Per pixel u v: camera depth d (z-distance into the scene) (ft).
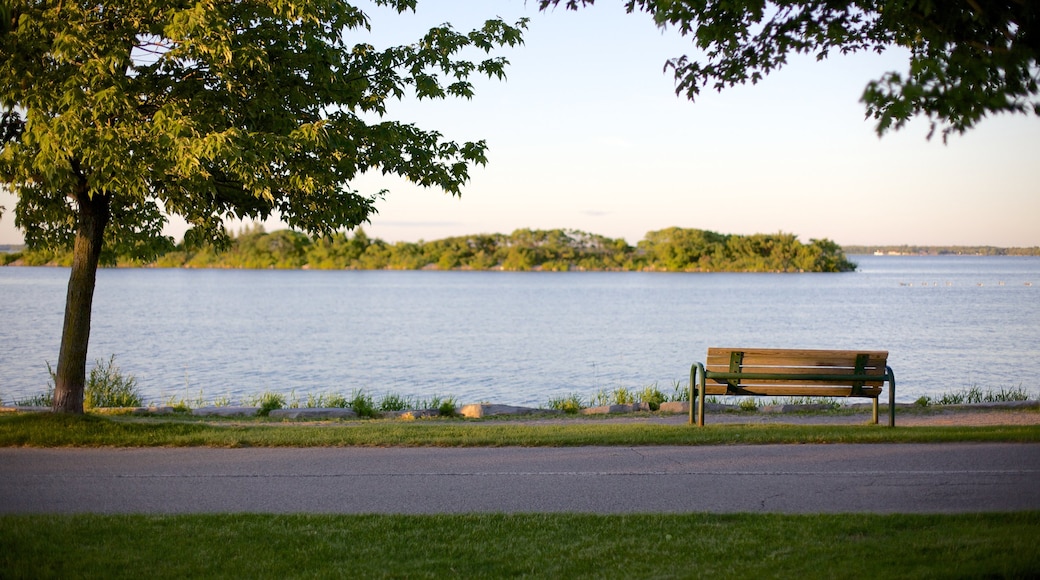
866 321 192.03
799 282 513.04
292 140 30.91
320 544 19.65
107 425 33.47
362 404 53.78
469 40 36.99
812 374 36.29
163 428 33.76
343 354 123.44
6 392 76.84
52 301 261.03
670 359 116.78
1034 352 117.39
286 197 36.17
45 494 24.38
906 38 22.30
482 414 47.96
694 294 368.68
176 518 21.62
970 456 28.76
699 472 26.89
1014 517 21.06
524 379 94.84
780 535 20.02
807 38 22.21
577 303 295.69
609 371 102.63
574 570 18.06
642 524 21.08
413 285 484.33
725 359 36.76
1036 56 16.21
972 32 18.76
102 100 28.71
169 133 28.60
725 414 45.39
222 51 29.76
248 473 27.07
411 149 36.55
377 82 36.68
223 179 35.22
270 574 17.83
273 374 99.30
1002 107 16.12
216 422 43.16
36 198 37.63
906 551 18.53
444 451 30.55
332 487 25.27
